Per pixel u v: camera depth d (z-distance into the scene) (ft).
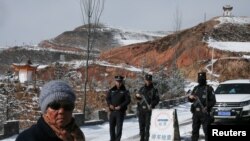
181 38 312.29
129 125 65.05
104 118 66.85
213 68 257.96
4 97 88.84
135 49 323.78
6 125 48.16
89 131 57.57
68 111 8.98
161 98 109.29
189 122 69.51
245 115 60.44
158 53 306.96
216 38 339.16
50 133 8.79
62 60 263.29
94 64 228.63
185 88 140.56
